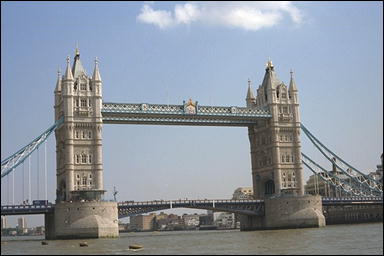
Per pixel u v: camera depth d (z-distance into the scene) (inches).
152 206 6205.7
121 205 6023.6
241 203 6697.8
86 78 6176.2
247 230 7194.9
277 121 7007.9
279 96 7111.2
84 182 5984.3
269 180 7180.1
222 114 6737.2
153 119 6471.5
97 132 6092.5
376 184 7460.6
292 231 5782.5
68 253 3629.4
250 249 3565.5
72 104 6053.2
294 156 7047.2
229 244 4109.3
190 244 4244.6
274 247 3656.5
